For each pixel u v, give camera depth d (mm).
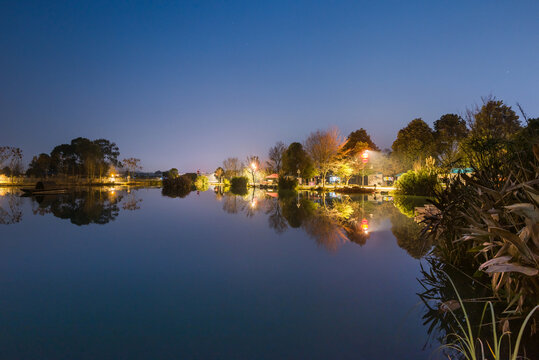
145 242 4820
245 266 3486
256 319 2129
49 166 50969
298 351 1711
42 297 2551
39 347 1769
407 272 3258
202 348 1744
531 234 1771
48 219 7461
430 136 34906
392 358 1650
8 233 5594
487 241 2377
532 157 2744
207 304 2396
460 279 3016
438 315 2197
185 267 3453
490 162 3195
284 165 36281
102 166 52125
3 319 2141
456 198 3508
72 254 4055
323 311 2266
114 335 1906
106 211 9328
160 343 1806
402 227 6230
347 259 3795
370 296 2574
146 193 20734
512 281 2186
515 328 1983
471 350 1508
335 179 38844
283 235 5441
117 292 2668
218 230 6008
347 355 1671
